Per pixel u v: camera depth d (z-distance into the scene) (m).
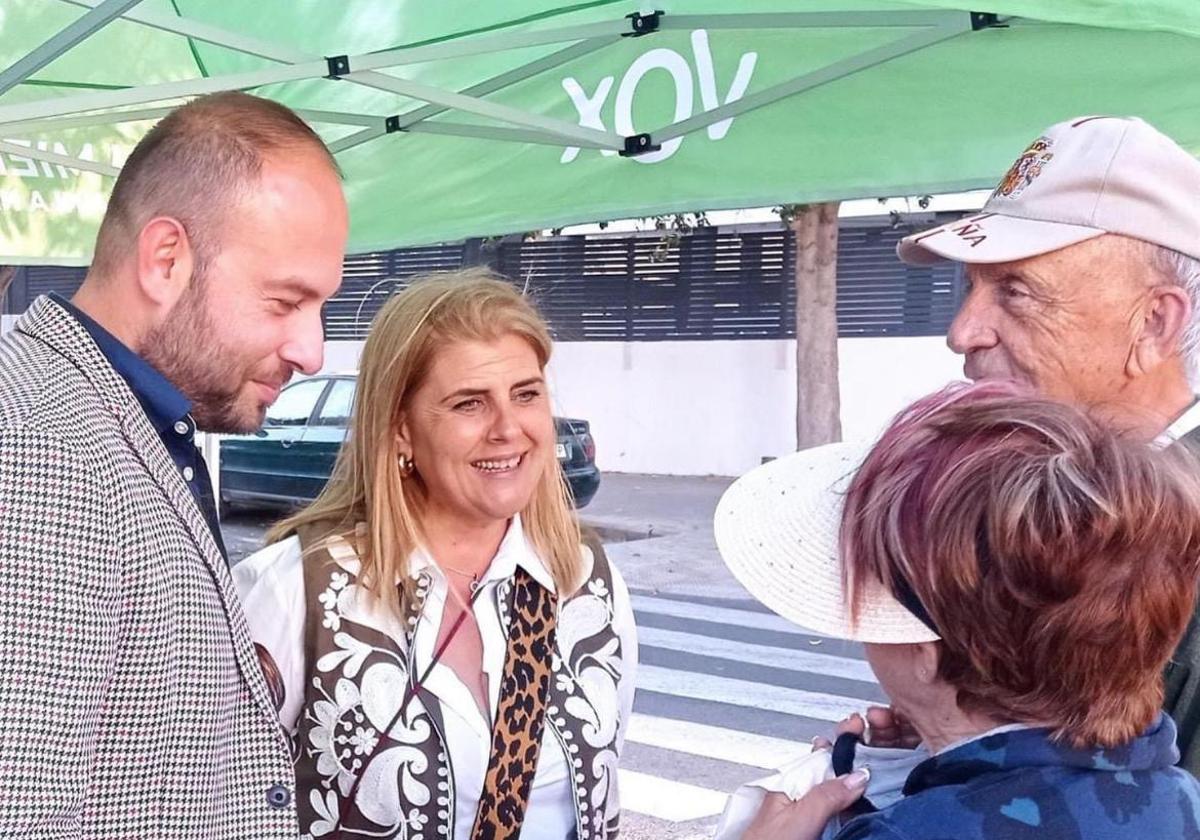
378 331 1.89
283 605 1.78
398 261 17.64
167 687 1.31
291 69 2.83
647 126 3.00
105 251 1.47
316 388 12.03
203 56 3.91
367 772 1.75
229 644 1.42
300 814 1.76
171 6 3.46
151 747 1.30
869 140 2.65
